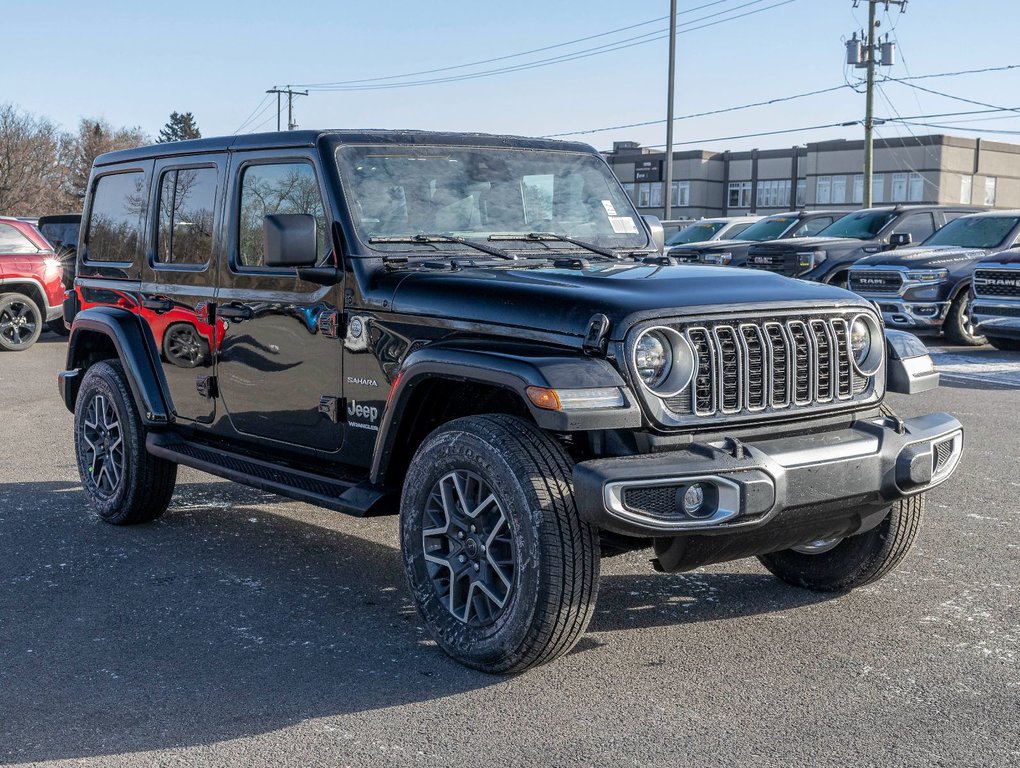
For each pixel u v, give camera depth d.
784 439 4.04
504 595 3.97
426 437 4.25
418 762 3.36
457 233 4.95
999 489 6.98
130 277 6.13
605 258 5.07
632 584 5.14
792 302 4.12
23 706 3.79
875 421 4.25
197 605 4.85
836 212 20.16
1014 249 14.29
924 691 3.88
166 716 3.70
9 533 6.05
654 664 4.14
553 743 3.48
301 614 4.73
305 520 6.38
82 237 6.68
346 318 4.68
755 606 4.81
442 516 4.21
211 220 5.50
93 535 6.02
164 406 5.88
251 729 3.60
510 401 4.38
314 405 4.89
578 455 4.14
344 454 4.80
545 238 5.11
